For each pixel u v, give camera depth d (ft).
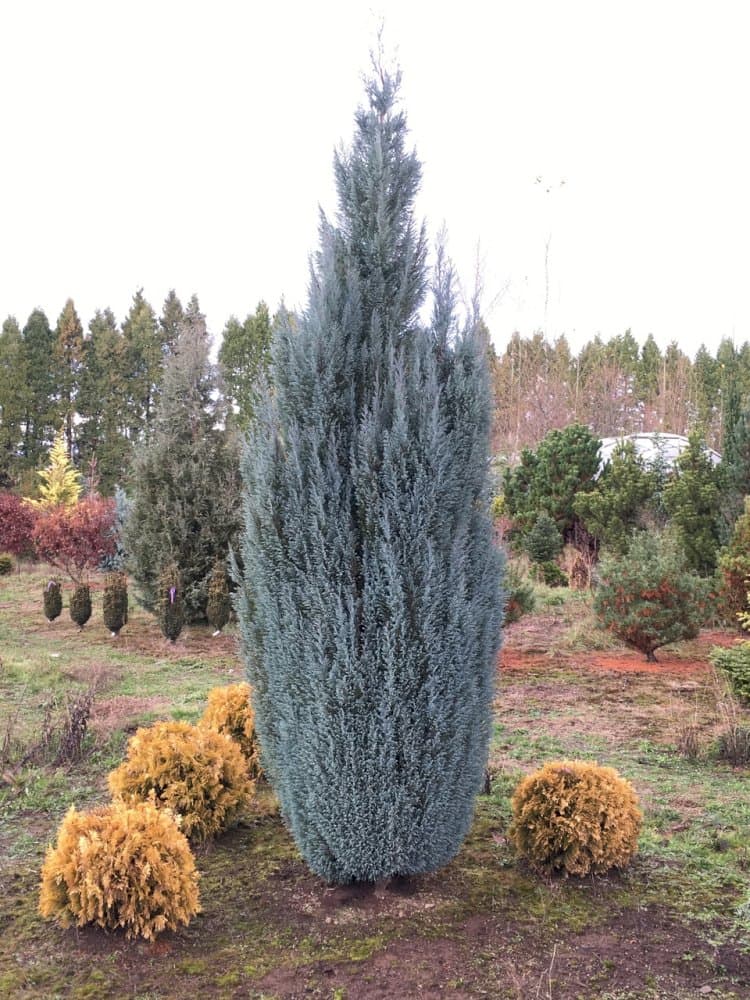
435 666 12.34
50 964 11.37
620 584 33.81
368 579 12.38
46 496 87.35
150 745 16.01
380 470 12.49
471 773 13.28
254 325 132.46
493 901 13.32
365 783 12.46
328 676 12.30
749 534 37.47
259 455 13.14
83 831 12.26
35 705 26.02
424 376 13.03
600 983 10.87
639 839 15.83
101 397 133.90
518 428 91.76
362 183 13.83
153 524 42.52
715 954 11.60
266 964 11.39
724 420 50.26
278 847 15.58
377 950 11.73
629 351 163.43
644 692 28.84
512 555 52.85
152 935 11.70
